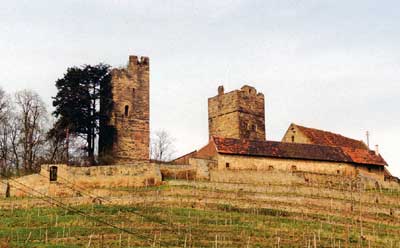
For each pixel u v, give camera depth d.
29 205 92.06
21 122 117.81
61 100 117.38
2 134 117.44
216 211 93.00
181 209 92.31
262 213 94.25
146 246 76.00
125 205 93.06
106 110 122.25
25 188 96.62
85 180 98.38
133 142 122.12
